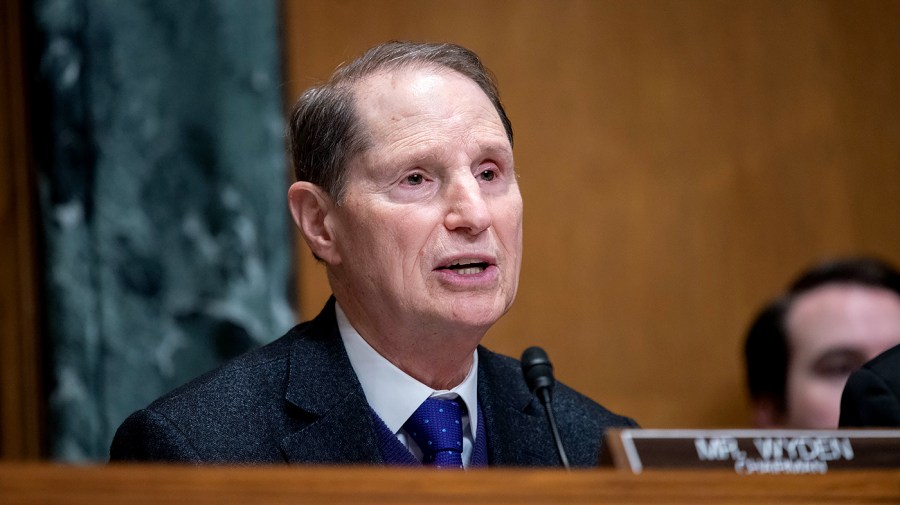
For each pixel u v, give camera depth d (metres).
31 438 5.48
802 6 6.95
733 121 6.80
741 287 6.70
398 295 3.24
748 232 6.74
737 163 6.77
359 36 6.34
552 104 6.59
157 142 5.60
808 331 4.70
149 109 5.60
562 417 3.68
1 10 5.54
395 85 3.34
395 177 3.26
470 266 3.30
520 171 6.52
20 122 5.56
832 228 6.83
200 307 5.59
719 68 6.81
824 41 6.95
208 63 5.67
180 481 1.99
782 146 6.84
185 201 5.62
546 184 6.55
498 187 3.35
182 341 5.57
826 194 6.86
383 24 6.39
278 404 3.37
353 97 3.36
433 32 6.46
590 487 2.09
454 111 3.30
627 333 6.54
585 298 6.53
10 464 1.96
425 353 3.35
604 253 6.57
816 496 2.19
